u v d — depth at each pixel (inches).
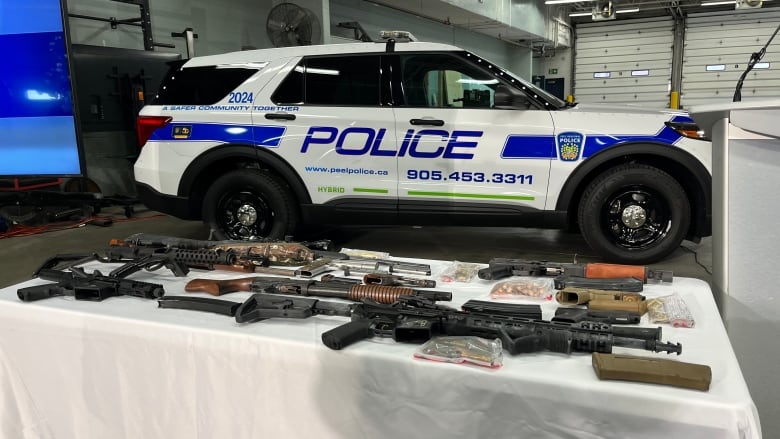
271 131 153.8
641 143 139.1
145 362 51.8
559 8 608.1
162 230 221.6
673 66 607.8
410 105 148.6
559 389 38.2
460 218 148.9
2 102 211.8
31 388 57.9
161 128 159.8
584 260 164.9
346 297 58.7
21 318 56.8
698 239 146.3
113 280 61.0
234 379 48.5
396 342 45.8
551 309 54.7
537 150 142.9
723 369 40.0
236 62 158.1
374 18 405.4
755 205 49.9
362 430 45.1
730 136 50.0
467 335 46.1
